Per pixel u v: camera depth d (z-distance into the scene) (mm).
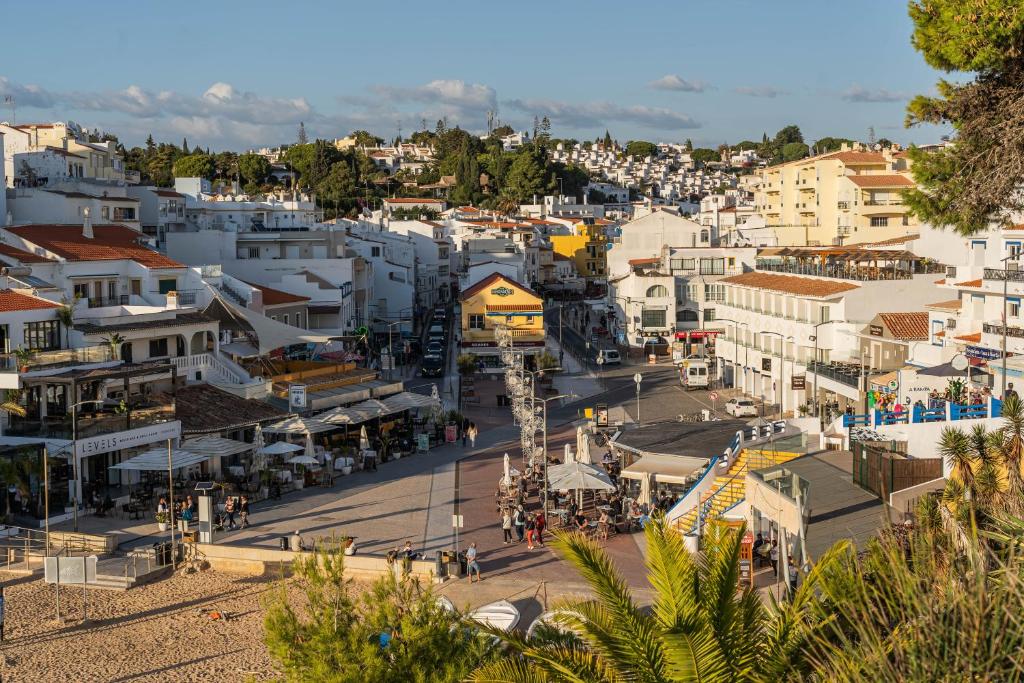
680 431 64750
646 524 18406
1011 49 28469
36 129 123812
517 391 82438
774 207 164000
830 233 144750
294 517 55781
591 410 80500
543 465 65000
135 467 53719
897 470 39812
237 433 70562
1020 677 13289
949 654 13695
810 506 39312
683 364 108500
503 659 19969
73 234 81562
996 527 17016
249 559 48406
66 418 56031
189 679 36344
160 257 82750
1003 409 34562
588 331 151000
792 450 51156
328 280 117938
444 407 92562
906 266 90500
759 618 18094
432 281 184875
